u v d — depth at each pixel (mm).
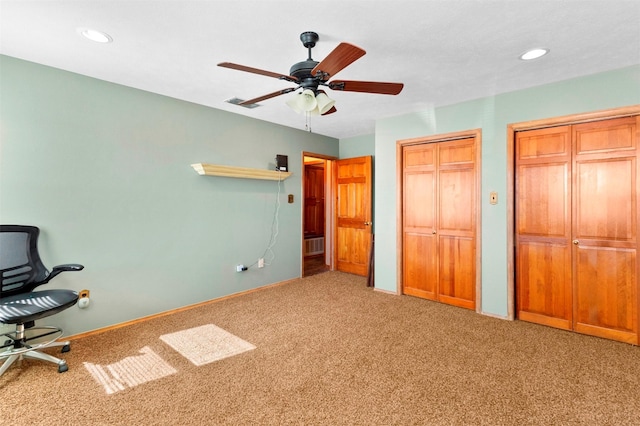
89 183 2902
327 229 5996
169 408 1876
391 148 4219
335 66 1839
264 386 2102
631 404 1914
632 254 2719
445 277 3814
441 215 3830
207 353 2562
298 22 1993
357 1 1777
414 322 3225
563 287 3049
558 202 3066
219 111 3930
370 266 4688
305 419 1784
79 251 2850
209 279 3877
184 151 3600
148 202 3309
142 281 3275
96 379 2180
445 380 2174
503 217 3330
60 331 2564
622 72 2688
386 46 2307
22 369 2297
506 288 3324
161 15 1921
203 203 3799
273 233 4656
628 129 2715
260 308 3652
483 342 2766
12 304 2174
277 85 3111
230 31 2109
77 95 2818
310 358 2482
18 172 2533
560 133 3039
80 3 1806
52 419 1780
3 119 2463
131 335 2900
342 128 4930
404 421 1769
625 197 2740
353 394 2016
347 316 3396
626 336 2750
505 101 3299
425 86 3102
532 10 1869
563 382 2148
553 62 2580
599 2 1788
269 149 4551
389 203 4258
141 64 2633
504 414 1827
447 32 2115
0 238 2338
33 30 2098
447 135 3705
